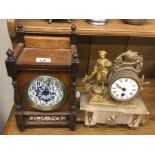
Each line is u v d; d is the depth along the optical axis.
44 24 0.85
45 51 0.82
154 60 1.09
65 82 0.79
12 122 0.91
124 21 0.90
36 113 0.84
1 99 1.27
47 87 0.79
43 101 0.82
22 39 0.83
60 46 0.84
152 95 1.08
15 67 0.73
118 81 0.82
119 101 0.87
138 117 0.88
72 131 0.89
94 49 1.04
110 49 1.05
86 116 0.88
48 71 0.76
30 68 0.75
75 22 0.88
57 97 0.81
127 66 0.83
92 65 1.08
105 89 0.88
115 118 0.88
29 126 0.87
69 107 0.84
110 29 0.83
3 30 1.07
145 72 1.13
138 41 1.03
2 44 1.10
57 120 0.88
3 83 1.22
